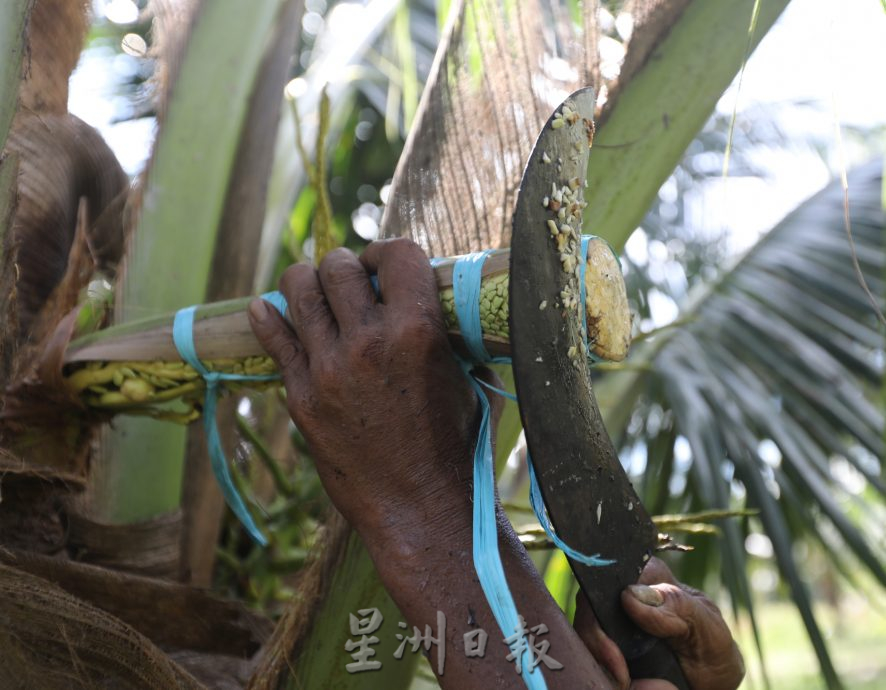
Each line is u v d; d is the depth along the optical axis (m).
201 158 1.20
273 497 1.61
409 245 0.73
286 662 0.90
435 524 0.71
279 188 1.68
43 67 1.07
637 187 1.00
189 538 1.25
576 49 0.96
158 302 1.14
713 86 1.01
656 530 0.80
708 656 0.83
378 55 2.15
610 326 0.72
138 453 1.09
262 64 1.32
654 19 1.00
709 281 2.17
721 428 1.83
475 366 0.80
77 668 0.77
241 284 1.27
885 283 1.91
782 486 1.81
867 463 1.99
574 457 0.69
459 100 0.96
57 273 1.08
